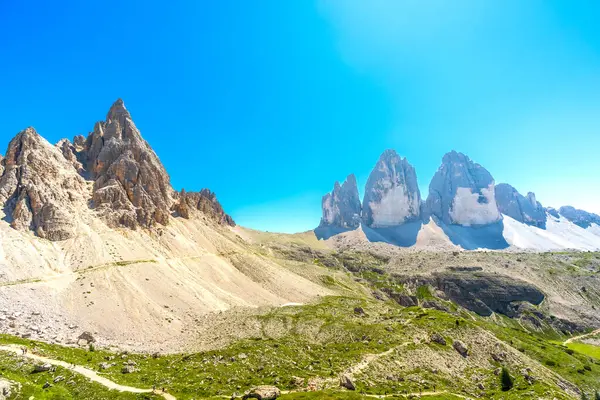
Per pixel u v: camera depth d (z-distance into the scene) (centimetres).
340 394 8088
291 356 11219
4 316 10512
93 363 8888
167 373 9062
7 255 13788
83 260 15788
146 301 14550
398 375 10462
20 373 7438
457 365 12194
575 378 14838
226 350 11244
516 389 10662
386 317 17688
